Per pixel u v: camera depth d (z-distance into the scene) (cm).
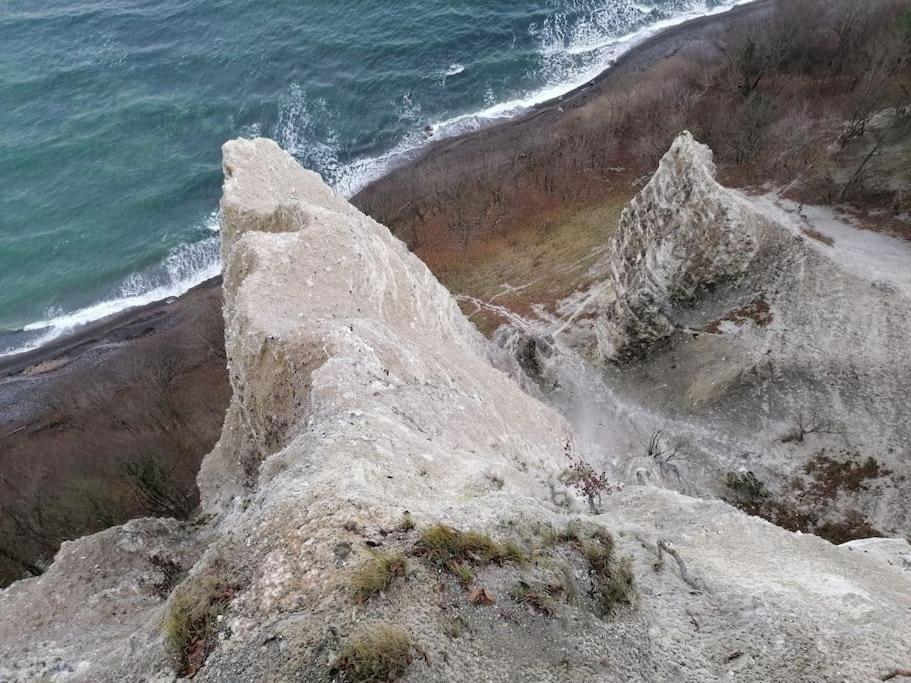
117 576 1927
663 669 1067
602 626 1102
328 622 955
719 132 5712
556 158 6234
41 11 8712
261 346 2106
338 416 1675
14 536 3912
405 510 1193
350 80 7369
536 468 2269
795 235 3681
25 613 1756
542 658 999
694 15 7800
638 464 3259
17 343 5853
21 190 6744
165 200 6550
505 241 5669
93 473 4278
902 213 4131
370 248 2744
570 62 7425
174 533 2164
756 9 7644
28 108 7450
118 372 5241
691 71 6738
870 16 6197
